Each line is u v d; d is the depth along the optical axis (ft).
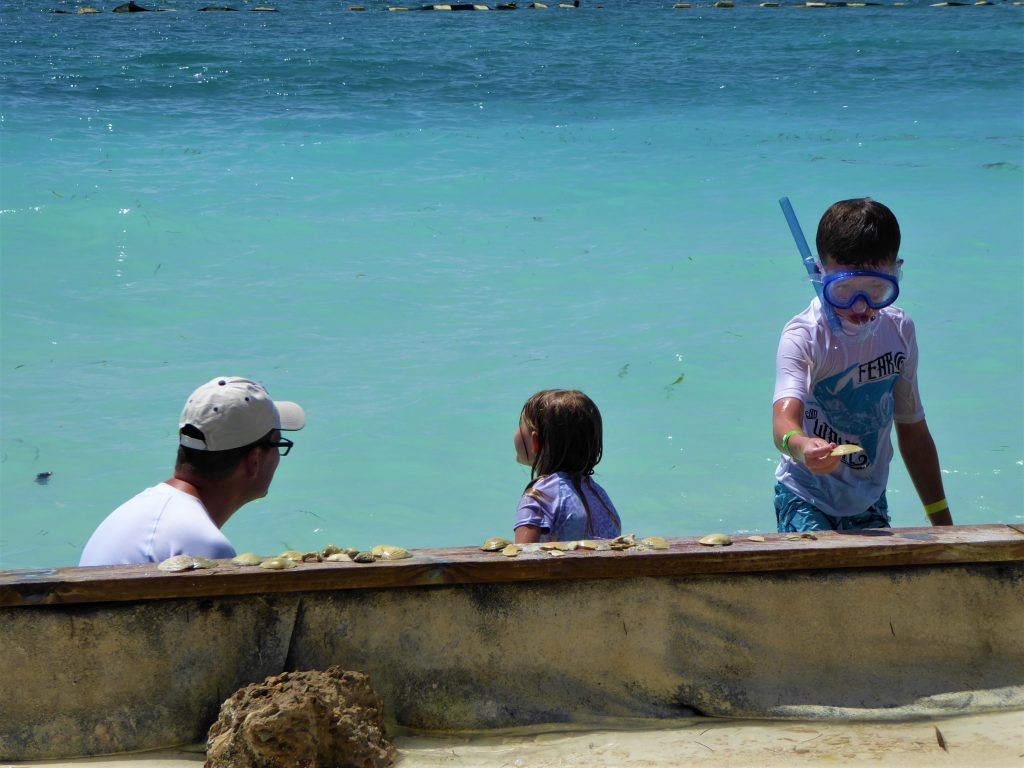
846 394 17.34
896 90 105.81
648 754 12.62
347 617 13.60
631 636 13.93
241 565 13.50
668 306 46.21
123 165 68.39
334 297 46.96
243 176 66.90
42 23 164.66
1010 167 70.03
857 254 16.24
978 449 32.99
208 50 126.11
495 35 153.79
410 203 62.18
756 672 14.06
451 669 13.73
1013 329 42.57
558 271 50.80
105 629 13.23
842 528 18.01
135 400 36.73
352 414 35.86
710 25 173.58
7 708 13.12
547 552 13.84
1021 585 14.38
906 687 14.06
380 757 12.51
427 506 30.55
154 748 13.29
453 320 44.55
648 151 76.59
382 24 170.30
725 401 36.99
